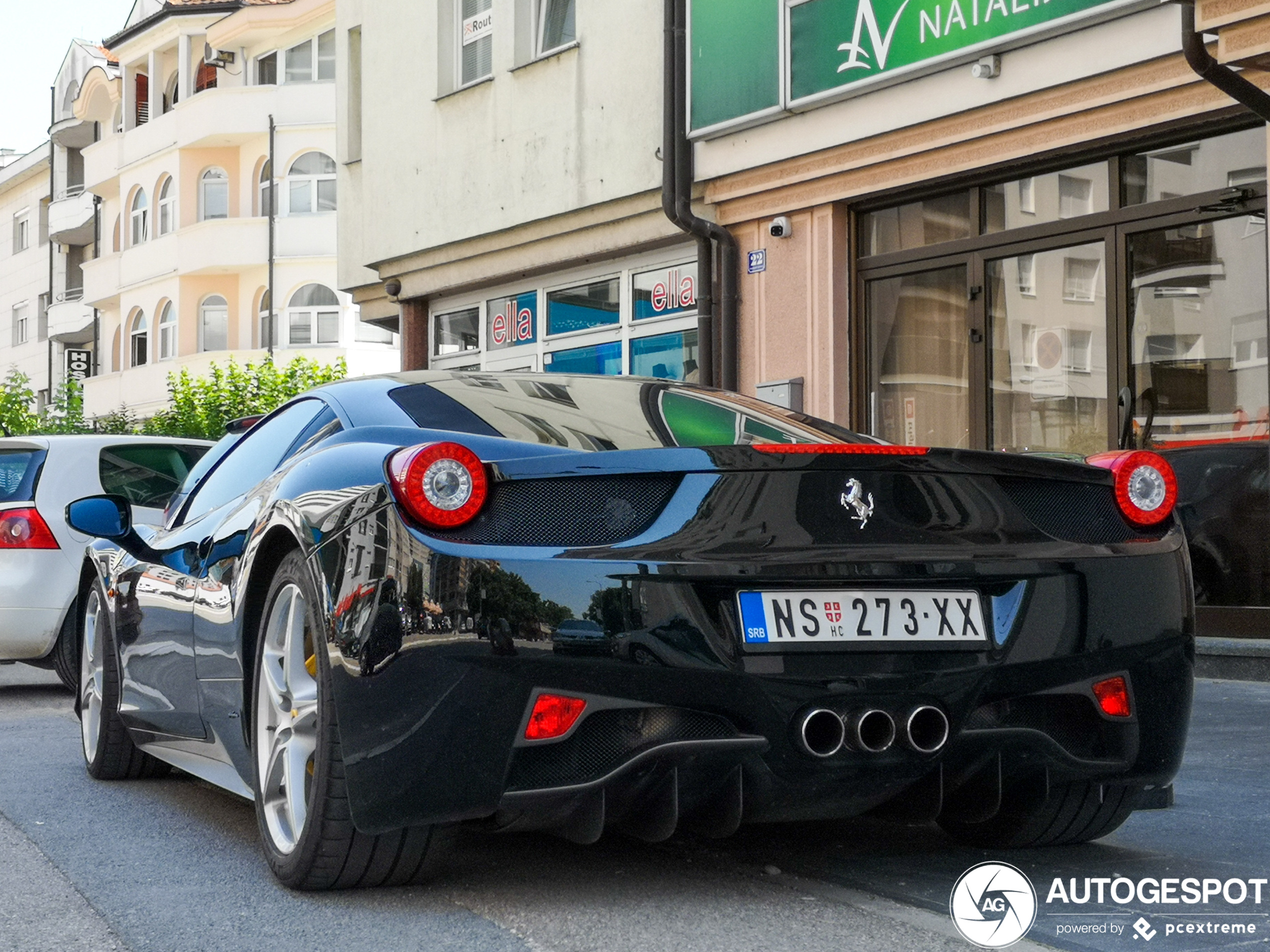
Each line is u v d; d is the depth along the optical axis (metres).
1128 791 3.44
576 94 12.22
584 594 2.82
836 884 3.30
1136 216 8.18
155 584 4.42
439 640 2.82
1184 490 7.93
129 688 4.68
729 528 2.91
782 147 10.21
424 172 14.22
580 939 2.84
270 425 4.27
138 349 39.06
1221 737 5.44
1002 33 8.41
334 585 2.97
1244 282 7.67
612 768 2.87
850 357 10.09
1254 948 2.80
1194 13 6.84
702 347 11.05
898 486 3.04
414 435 3.32
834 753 2.88
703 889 3.24
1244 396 7.67
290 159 35.44
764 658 2.86
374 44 14.92
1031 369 8.88
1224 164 7.73
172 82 38.88
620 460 2.93
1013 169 8.87
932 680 2.95
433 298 14.92
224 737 3.77
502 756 2.81
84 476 7.70
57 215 44.97
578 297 12.92
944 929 2.92
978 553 3.02
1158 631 3.19
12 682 8.65
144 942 2.88
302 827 3.14
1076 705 3.14
